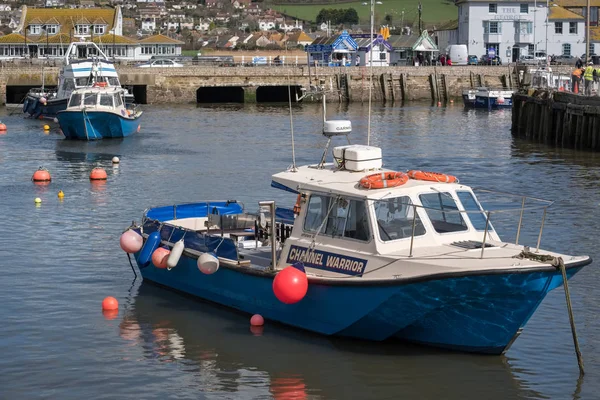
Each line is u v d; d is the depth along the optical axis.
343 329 20.23
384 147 58.41
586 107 55.16
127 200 38.38
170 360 19.94
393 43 131.38
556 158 52.47
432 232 20.06
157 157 52.84
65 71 75.25
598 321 22.25
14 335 21.42
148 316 22.69
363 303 19.52
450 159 52.41
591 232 31.61
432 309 19.11
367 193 19.98
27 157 53.16
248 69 101.06
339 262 20.19
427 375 19.06
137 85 99.88
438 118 82.38
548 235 31.16
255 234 23.45
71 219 34.38
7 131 68.69
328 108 94.75
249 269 21.44
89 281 25.72
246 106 96.62
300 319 21.06
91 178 44.03
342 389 18.47
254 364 19.62
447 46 128.88
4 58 126.88
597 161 50.94
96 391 18.42
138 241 24.59
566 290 18.66
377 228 19.73
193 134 66.38
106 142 61.25
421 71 106.50
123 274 26.41
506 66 107.44
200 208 26.58
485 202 37.41
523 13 122.44
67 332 21.64
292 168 22.50
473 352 20.02
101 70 73.50
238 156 53.25
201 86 100.19
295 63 112.50
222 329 21.66
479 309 19.08
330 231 20.62
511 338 19.59
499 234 31.30
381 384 18.67
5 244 30.14
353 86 104.44
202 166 48.78
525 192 40.44
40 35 136.75
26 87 98.50
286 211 23.97
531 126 65.06
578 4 127.19
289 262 21.25
